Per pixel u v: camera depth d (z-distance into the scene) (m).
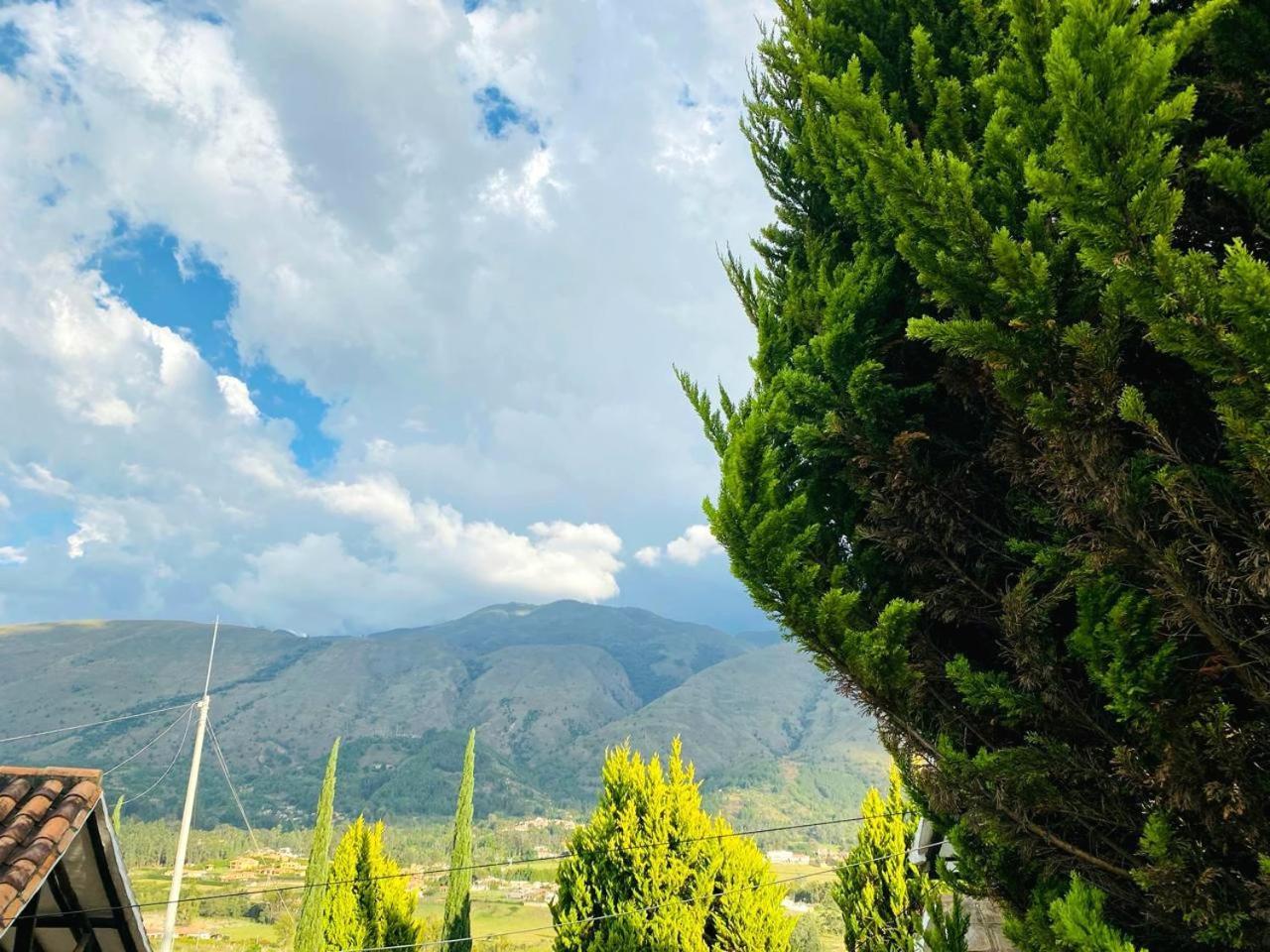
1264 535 2.68
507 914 116.00
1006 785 3.52
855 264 4.43
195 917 88.50
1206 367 2.51
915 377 4.70
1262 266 2.27
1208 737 2.87
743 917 15.19
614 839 15.68
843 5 4.94
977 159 3.76
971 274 3.17
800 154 4.96
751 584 4.14
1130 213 2.52
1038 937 3.29
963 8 4.23
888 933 13.84
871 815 14.71
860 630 4.38
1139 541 2.92
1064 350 3.02
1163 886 2.93
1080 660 3.69
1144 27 3.16
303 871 114.50
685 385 4.93
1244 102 3.21
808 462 4.89
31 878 6.51
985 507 4.25
